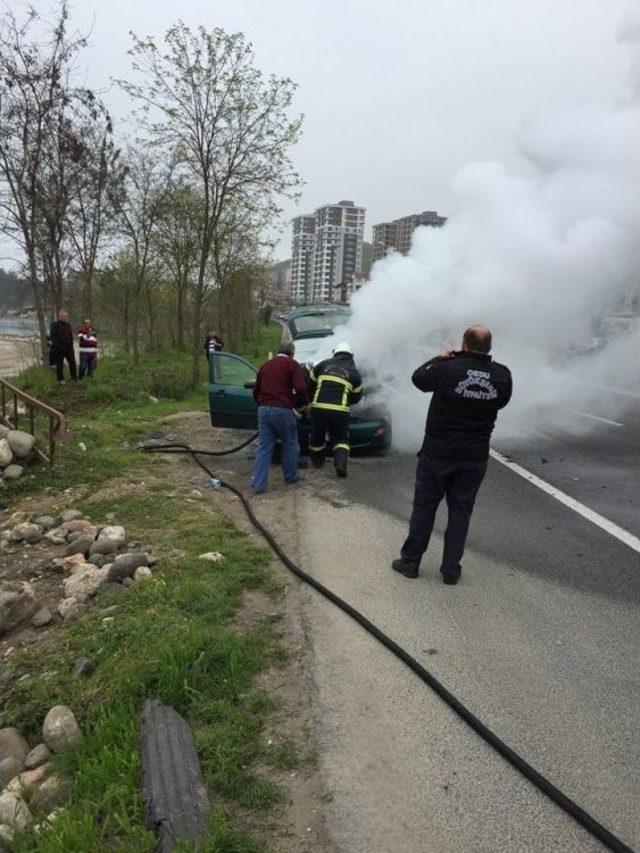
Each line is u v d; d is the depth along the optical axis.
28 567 5.12
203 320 31.92
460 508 4.43
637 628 3.86
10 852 2.52
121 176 17.95
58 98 14.01
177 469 7.85
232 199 16.75
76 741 3.03
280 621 3.96
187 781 2.59
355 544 5.25
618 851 2.31
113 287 25.48
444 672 3.40
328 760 2.78
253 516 5.93
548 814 2.50
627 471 7.48
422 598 4.27
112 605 4.23
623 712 3.07
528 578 4.59
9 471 7.34
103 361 21.22
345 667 3.46
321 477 7.35
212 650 3.44
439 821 2.47
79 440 9.18
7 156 13.77
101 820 2.54
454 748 2.85
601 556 4.98
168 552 5.10
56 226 15.64
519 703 3.14
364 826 2.45
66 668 3.59
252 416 8.14
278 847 2.37
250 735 2.94
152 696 3.20
